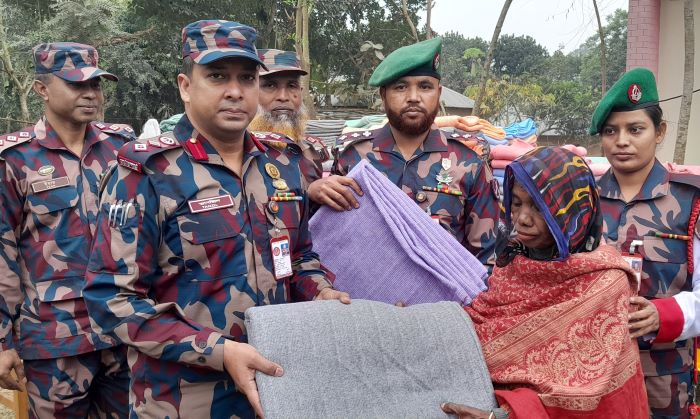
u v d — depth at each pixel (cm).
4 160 333
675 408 277
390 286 240
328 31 2289
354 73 2373
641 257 271
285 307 195
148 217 203
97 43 1905
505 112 2795
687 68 782
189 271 208
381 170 316
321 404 176
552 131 2944
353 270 245
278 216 225
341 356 183
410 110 304
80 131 358
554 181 185
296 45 1227
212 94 208
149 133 533
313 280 227
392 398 183
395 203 245
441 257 236
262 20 2117
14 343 332
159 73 2120
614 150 278
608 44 3084
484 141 336
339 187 247
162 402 209
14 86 1805
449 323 199
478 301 216
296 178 239
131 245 201
